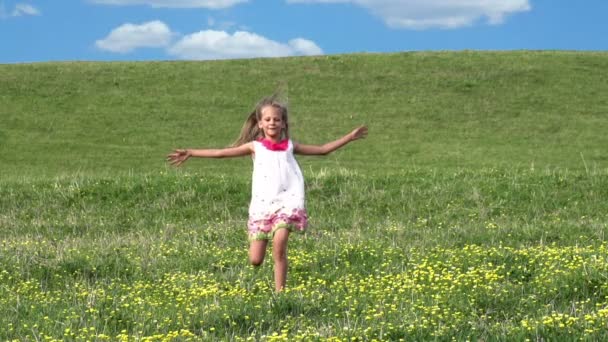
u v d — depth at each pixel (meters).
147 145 32.41
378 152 31.70
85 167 28.81
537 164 29.48
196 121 35.81
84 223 15.73
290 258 10.60
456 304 7.32
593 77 42.94
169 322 6.92
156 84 41.44
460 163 29.77
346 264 10.09
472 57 46.69
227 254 11.43
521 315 6.94
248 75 43.31
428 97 39.78
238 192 17.69
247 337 6.37
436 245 11.79
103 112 36.72
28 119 35.19
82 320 6.97
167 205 16.94
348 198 17.06
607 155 31.06
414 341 5.98
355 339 6.03
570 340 5.79
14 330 6.72
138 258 11.12
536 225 13.74
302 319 6.84
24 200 17.41
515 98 39.59
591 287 7.73
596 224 13.65
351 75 43.41
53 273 10.15
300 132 34.47
